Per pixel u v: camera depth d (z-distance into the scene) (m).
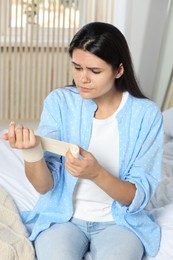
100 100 1.28
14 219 1.35
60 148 1.15
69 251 1.18
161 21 2.97
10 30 2.97
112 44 1.15
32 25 2.99
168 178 1.77
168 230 1.34
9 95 3.15
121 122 1.29
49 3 2.98
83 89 1.19
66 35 3.12
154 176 1.29
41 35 3.06
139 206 1.26
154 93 3.10
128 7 3.03
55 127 1.32
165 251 1.29
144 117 1.29
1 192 1.50
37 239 1.27
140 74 3.11
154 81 3.08
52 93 1.35
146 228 1.32
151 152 1.29
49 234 1.25
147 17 3.01
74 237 1.25
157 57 3.03
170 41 2.93
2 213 1.36
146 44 3.05
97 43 1.13
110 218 1.31
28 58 3.10
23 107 3.22
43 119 1.34
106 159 1.30
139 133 1.30
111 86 1.23
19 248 1.21
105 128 1.29
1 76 3.10
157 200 1.61
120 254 1.17
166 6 2.95
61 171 1.31
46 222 1.29
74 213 1.31
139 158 1.29
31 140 1.12
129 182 1.24
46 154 1.29
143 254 1.30
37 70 3.13
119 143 1.29
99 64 1.15
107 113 1.29
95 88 1.18
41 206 1.35
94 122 1.29
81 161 1.12
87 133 1.29
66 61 3.14
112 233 1.26
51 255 1.16
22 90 3.18
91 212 1.30
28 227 1.38
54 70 3.16
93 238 1.29
